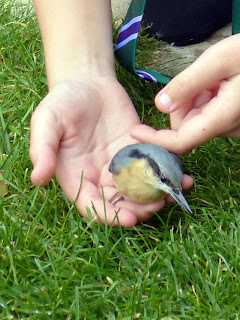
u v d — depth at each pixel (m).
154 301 0.29
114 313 0.29
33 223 0.33
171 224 0.36
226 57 0.32
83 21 0.40
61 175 0.35
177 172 0.34
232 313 0.30
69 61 0.40
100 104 0.38
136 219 0.33
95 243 0.32
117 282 0.30
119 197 0.35
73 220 0.34
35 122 0.33
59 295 0.29
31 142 0.32
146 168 0.33
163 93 0.34
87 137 0.36
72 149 0.35
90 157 0.36
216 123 0.33
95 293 0.30
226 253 0.33
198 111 0.36
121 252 0.32
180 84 0.33
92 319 0.29
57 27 0.40
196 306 0.29
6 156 0.38
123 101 0.39
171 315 0.29
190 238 0.34
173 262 0.32
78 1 0.40
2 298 0.29
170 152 0.36
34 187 0.36
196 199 0.37
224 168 0.40
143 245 0.33
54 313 0.28
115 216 0.32
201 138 0.34
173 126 0.37
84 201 0.34
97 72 0.40
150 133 0.36
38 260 0.31
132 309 0.29
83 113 0.36
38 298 0.30
